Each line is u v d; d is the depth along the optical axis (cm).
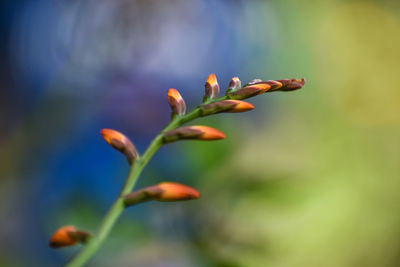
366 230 66
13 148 85
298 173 67
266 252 61
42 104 89
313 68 91
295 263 62
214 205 62
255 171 65
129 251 57
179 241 60
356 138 79
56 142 80
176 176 64
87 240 32
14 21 115
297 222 63
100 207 59
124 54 93
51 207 68
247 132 74
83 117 83
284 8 96
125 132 80
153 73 91
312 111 83
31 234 72
